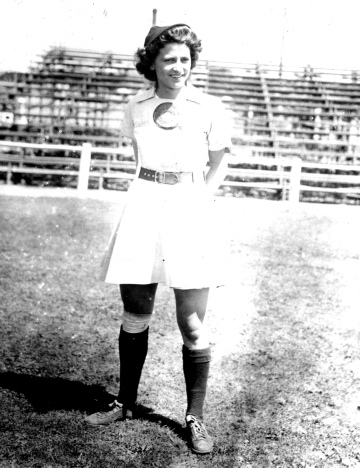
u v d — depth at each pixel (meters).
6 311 4.62
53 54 18.73
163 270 2.75
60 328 4.32
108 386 3.40
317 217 10.47
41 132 17.86
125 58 19.83
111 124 19.08
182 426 2.96
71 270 6.00
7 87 18.50
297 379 3.55
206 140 2.81
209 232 2.76
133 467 2.58
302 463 2.65
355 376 3.62
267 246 7.67
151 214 2.73
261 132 19.09
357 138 18.92
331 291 5.60
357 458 2.71
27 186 14.15
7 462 2.55
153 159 2.73
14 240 7.23
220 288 5.51
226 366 3.73
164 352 3.89
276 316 4.77
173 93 2.74
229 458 2.68
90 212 9.78
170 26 2.64
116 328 4.40
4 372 3.50
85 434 2.83
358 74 20.17
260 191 15.51
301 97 19.78
